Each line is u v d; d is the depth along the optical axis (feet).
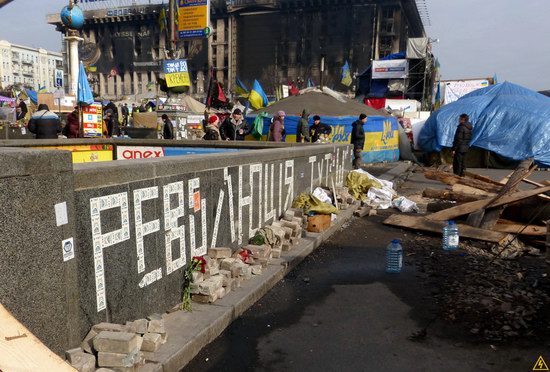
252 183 18.81
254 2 321.32
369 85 146.61
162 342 10.88
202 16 65.67
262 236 18.66
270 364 11.19
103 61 370.53
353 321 13.80
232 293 14.56
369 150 67.62
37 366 6.63
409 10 320.91
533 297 15.25
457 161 48.42
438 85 137.80
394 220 27.02
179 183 13.29
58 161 8.67
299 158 25.67
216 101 74.38
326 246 22.29
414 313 14.40
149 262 11.98
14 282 7.77
